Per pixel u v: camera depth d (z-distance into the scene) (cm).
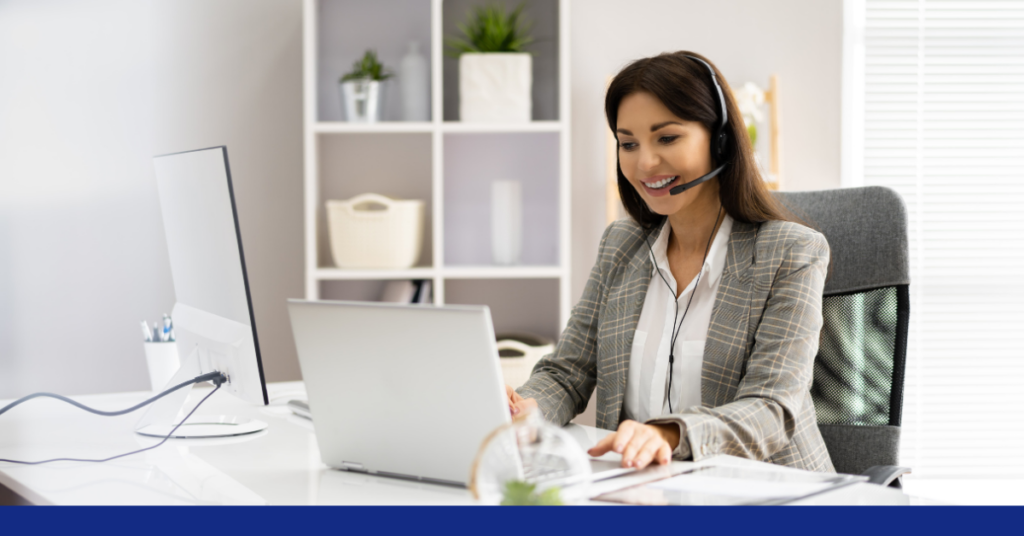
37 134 251
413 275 246
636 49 273
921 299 290
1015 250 290
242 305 115
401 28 267
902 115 285
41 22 249
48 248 253
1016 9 284
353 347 96
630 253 152
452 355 89
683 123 131
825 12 277
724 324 130
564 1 245
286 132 263
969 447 291
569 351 152
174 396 128
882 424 142
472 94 248
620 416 144
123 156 255
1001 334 291
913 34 283
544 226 275
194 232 126
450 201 274
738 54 275
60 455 113
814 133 278
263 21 261
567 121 247
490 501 73
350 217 246
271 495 91
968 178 288
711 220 142
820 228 150
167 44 257
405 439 96
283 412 145
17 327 251
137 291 257
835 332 146
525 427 74
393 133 269
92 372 256
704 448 103
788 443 121
